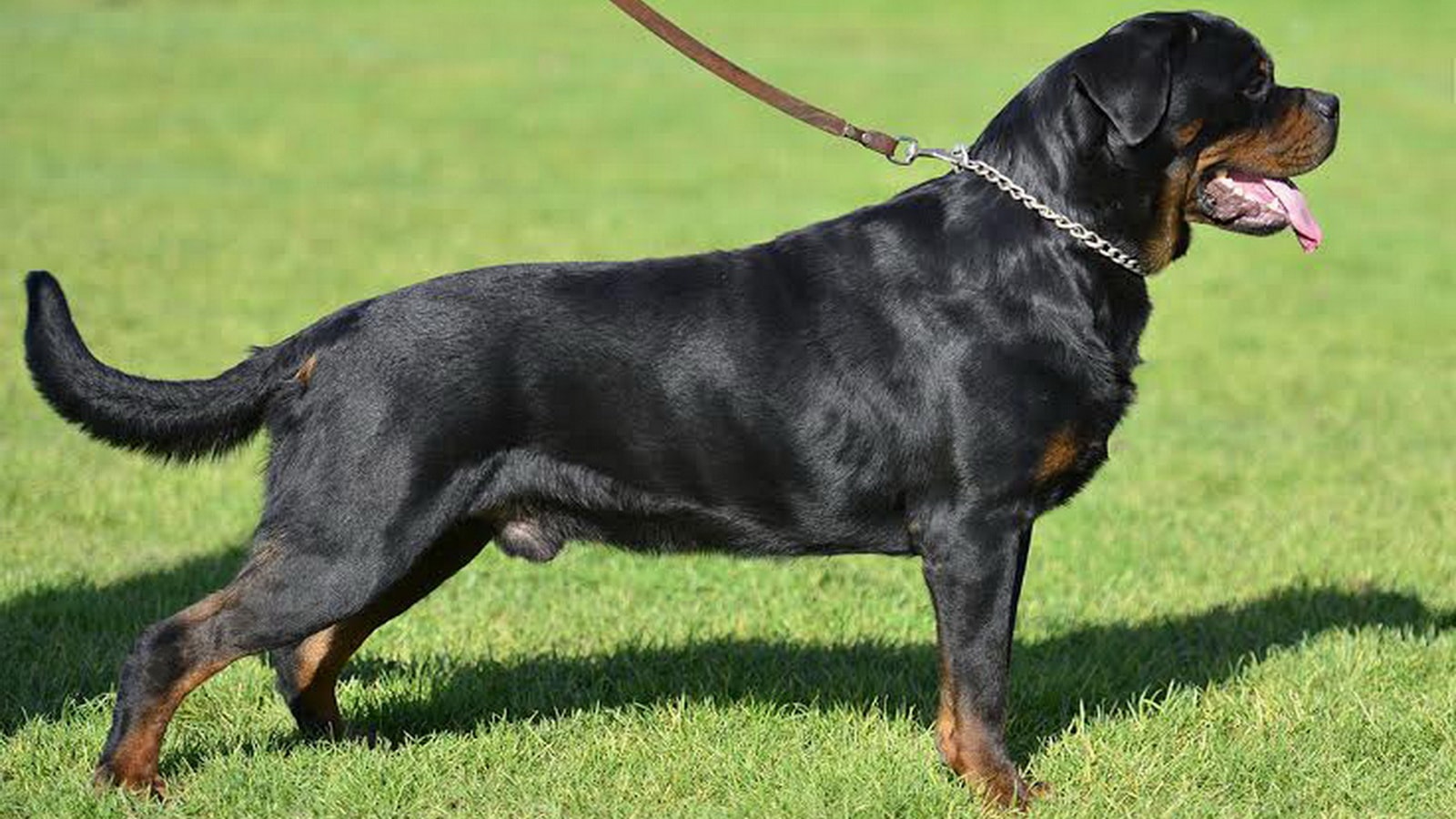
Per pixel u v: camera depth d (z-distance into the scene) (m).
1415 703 10.12
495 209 31.55
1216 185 9.19
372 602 8.84
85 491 14.84
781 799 8.76
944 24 62.66
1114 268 8.85
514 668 10.88
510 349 8.55
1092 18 64.12
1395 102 46.25
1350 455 17.31
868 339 8.68
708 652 11.18
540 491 8.77
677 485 8.82
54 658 10.82
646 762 9.30
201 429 8.80
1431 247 30.73
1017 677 10.76
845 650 11.34
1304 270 28.67
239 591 8.40
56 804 8.44
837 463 8.71
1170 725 9.88
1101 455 8.83
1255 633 11.77
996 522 8.62
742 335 8.70
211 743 9.50
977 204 8.84
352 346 8.55
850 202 32.66
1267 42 56.12
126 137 38.19
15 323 21.59
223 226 29.23
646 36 57.84
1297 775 9.18
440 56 51.84
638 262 8.98
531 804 8.74
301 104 43.56
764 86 9.77
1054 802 8.83
